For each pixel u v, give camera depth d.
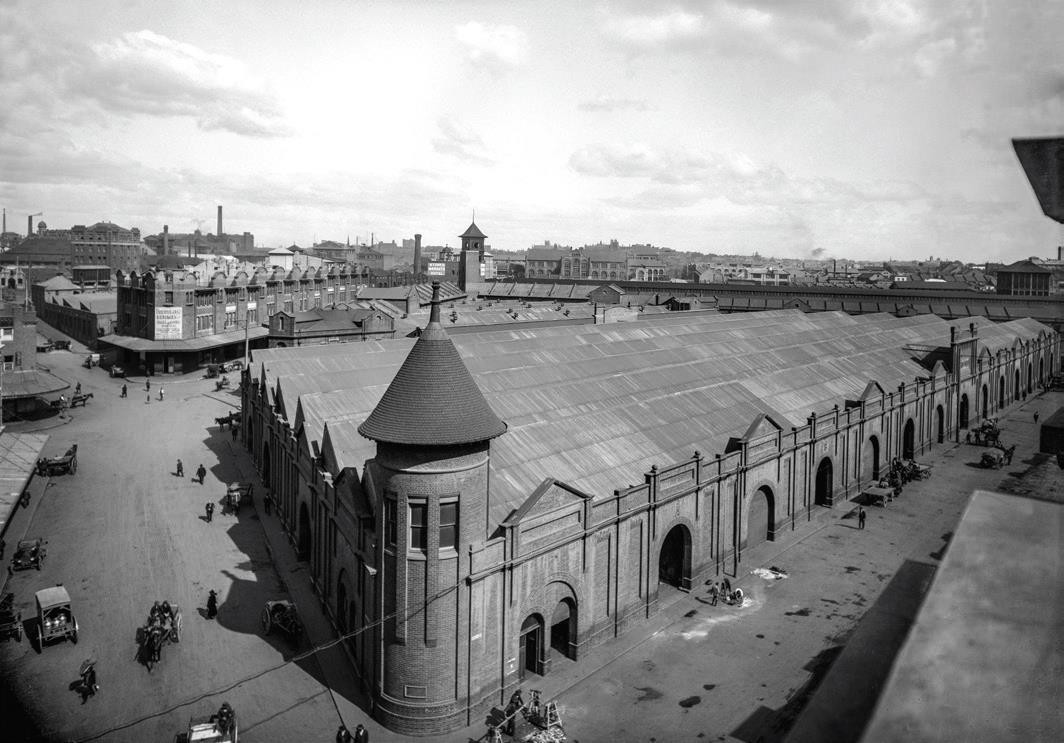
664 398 55.03
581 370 57.31
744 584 45.19
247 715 32.34
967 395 87.31
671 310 146.75
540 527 34.16
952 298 147.62
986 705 3.77
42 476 64.88
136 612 41.19
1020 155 4.23
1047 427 9.06
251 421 71.94
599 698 33.59
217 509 57.59
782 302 164.75
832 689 6.43
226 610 41.56
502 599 32.75
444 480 30.06
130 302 118.00
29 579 44.88
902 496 62.38
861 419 62.56
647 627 39.84
